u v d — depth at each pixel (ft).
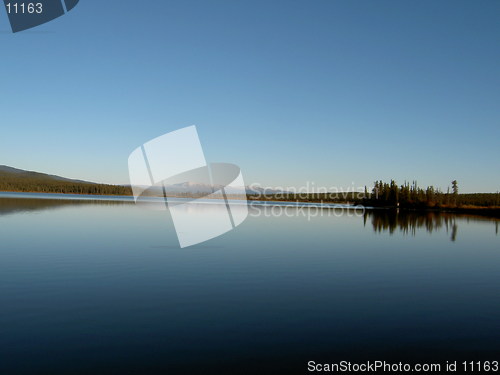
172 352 21.65
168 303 30.94
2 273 40.01
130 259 49.29
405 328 26.37
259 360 20.86
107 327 25.30
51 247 56.85
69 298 31.60
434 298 34.45
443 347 23.22
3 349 21.62
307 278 41.52
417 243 75.61
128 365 19.93
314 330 25.64
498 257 59.21
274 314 28.84
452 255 60.70
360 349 22.68
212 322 26.73
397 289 37.60
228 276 41.34
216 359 20.88
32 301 30.55
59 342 22.70
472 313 30.04
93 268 43.37
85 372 19.07
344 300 33.19
